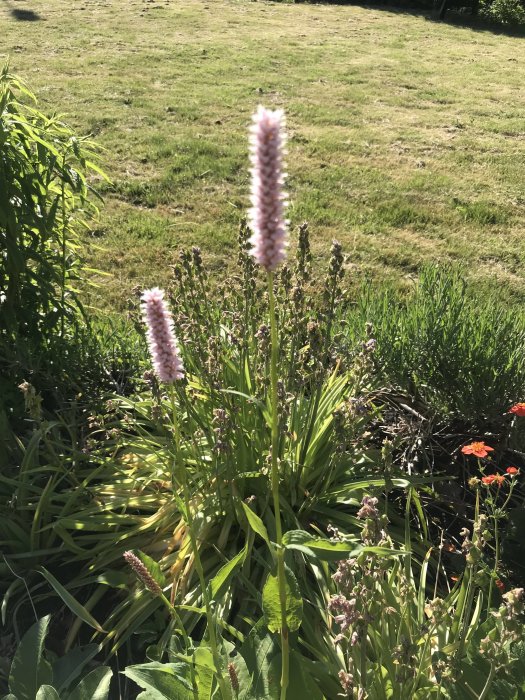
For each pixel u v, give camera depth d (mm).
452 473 3555
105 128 9875
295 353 3037
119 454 3496
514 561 2785
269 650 2262
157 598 2697
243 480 3029
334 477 3100
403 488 3230
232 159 8898
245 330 3213
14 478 3100
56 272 3959
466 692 2105
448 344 3803
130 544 2984
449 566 2959
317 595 2637
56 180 4051
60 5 19406
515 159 9820
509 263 6777
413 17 22484
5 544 2971
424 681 2232
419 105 12305
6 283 3650
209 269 6164
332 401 3301
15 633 2701
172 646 2330
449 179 8875
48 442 3121
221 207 7566
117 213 7270
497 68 15773
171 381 1722
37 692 2221
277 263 1463
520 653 2141
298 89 12781
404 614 2287
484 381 3715
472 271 6531
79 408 3588
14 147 3480
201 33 17266
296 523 2857
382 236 7195
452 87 13781
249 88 12523
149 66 13656
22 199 3443
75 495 3004
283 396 2801
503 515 2561
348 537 2561
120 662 2609
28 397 2896
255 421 3080
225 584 2688
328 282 2975
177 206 7574
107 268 6133
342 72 14289
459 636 2277
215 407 3189
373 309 4180
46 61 13531
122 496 3141
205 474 3008
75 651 2512
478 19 22812
